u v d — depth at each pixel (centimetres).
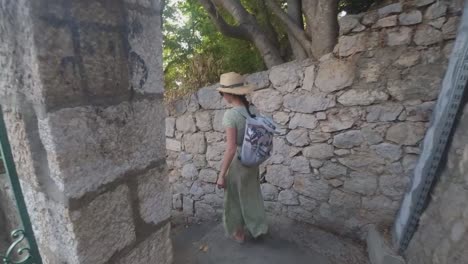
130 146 108
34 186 96
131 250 114
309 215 279
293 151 275
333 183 260
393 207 235
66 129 86
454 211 158
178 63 464
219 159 325
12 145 96
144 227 119
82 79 89
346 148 247
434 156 185
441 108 191
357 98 234
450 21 193
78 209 92
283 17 305
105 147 98
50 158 86
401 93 217
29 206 103
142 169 115
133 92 107
